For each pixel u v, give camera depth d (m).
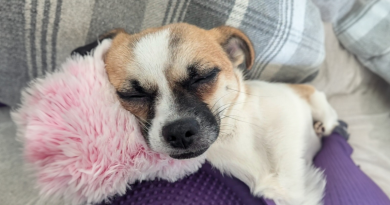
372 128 0.46
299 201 0.34
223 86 0.33
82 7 0.35
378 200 0.36
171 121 0.30
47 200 0.30
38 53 0.36
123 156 0.28
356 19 0.45
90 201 0.28
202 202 0.30
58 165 0.27
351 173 0.38
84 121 0.27
